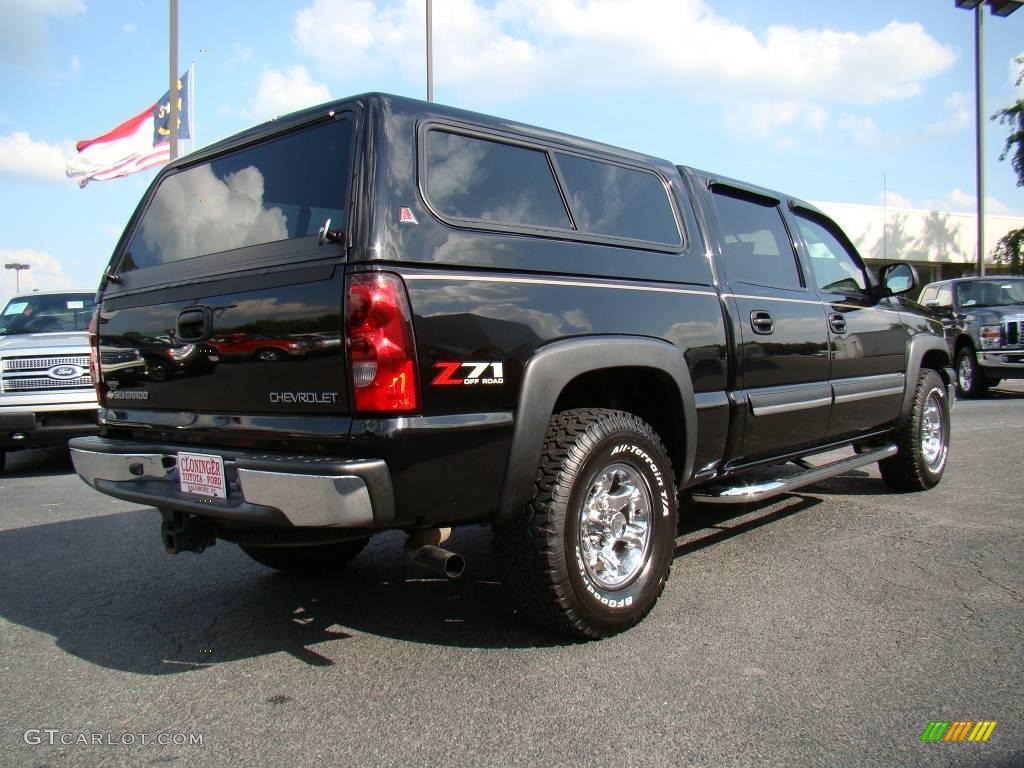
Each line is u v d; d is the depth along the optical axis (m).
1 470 8.34
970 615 3.42
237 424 2.94
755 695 2.71
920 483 5.79
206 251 3.29
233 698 2.80
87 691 2.88
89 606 3.83
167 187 3.59
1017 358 12.41
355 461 2.55
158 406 3.32
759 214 4.59
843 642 3.15
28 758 2.41
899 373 5.48
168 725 2.61
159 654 3.22
